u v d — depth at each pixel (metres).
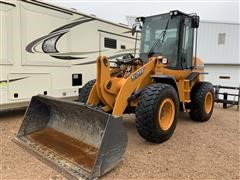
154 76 4.17
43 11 5.78
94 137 3.25
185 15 4.77
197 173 2.95
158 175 2.87
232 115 6.68
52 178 2.70
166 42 4.86
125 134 2.96
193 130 4.85
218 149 3.78
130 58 4.65
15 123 5.11
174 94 4.03
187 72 5.18
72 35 6.56
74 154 3.08
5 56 5.12
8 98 5.24
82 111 3.24
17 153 3.34
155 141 3.79
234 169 3.08
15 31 5.27
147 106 3.62
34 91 5.74
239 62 14.75
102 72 3.74
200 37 14.27
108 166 2.76
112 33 7.93
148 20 5.16
